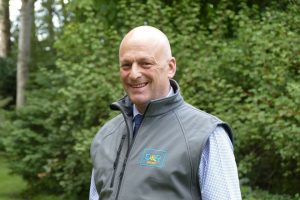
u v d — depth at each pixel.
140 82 2.52
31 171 8.66
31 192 9.31
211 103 6.58
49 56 14.91
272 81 6.32
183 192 2.38
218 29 7.45
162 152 2.43
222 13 7.53
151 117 2.54
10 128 8.83
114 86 7.20
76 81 7.23
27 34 13.61
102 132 2.84
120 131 2.72
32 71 14.11
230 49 6.84
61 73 8.56
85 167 7.67
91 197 2.81
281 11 7.69
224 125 2.49
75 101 7.59
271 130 5.95
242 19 7.26
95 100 7.31
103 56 7.49
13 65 16.97
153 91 2.54
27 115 8.78
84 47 7.73
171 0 8.83
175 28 7.64
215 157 2.39
